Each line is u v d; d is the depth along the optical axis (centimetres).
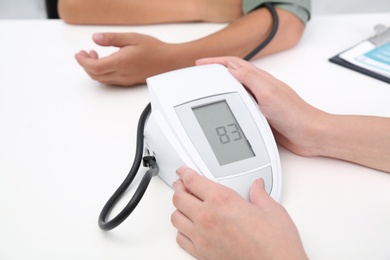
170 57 67
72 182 48
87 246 41
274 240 38
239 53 73
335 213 44
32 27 81
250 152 47
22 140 54
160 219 44
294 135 51
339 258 40
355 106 60
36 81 66
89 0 80
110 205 44
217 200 40
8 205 45
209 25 84
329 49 75
